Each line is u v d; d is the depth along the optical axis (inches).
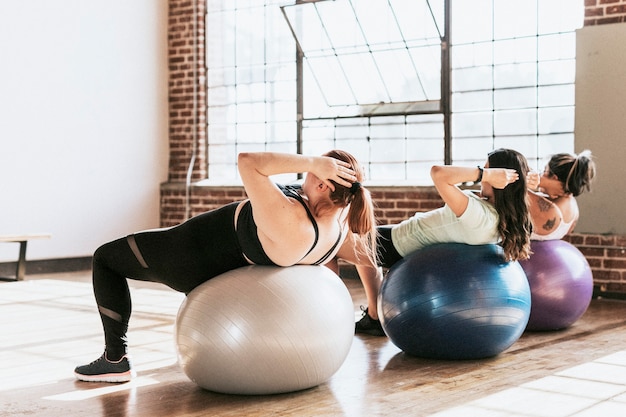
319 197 124.5
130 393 129.6
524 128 265.4
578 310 183.9
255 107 328.5
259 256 125.2
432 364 150.3
